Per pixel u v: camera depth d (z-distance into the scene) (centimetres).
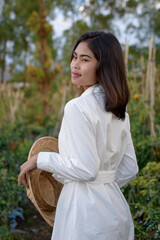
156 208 224
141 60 399
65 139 135
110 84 139
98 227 133
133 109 358
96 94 139
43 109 906
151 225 215
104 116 137
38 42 948
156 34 782
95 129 132
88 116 131
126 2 902
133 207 265
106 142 139
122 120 147
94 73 143
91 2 962
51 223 152
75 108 132
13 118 665
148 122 378
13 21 1109
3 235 275
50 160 135
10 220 315
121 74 145
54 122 561
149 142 306
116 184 152
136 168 163
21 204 341
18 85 1024
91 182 139
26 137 588
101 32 145
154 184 238
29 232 304
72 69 146
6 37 1121
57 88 880
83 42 143
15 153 386
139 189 275
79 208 134
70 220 135
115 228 138
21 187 305
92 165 128
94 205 134
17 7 1041
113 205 141
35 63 965
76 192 136
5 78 1303
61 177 137
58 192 171
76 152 129
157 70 473
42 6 891
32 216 335
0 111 665
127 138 157
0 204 289
